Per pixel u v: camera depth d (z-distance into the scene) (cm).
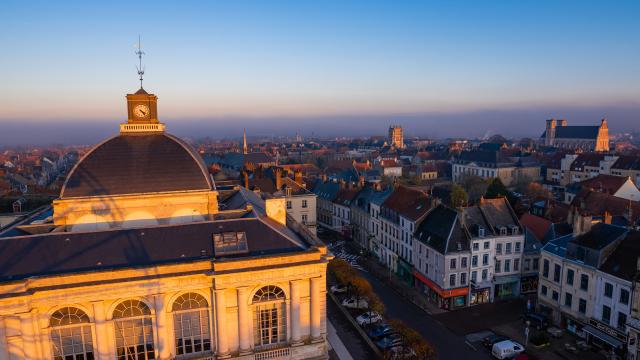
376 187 10600
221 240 4075
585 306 5744
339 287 7419
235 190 6800
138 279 3609
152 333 3791
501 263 7138
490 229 7075
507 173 18338
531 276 7356
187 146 5138
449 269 6781
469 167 19638
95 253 3825
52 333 3569
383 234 9156
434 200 7750
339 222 11712
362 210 10288
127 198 4559
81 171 4612
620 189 11469
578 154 17412
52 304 3459
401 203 8662
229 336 3938
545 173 18688
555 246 6356
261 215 4694
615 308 5284
